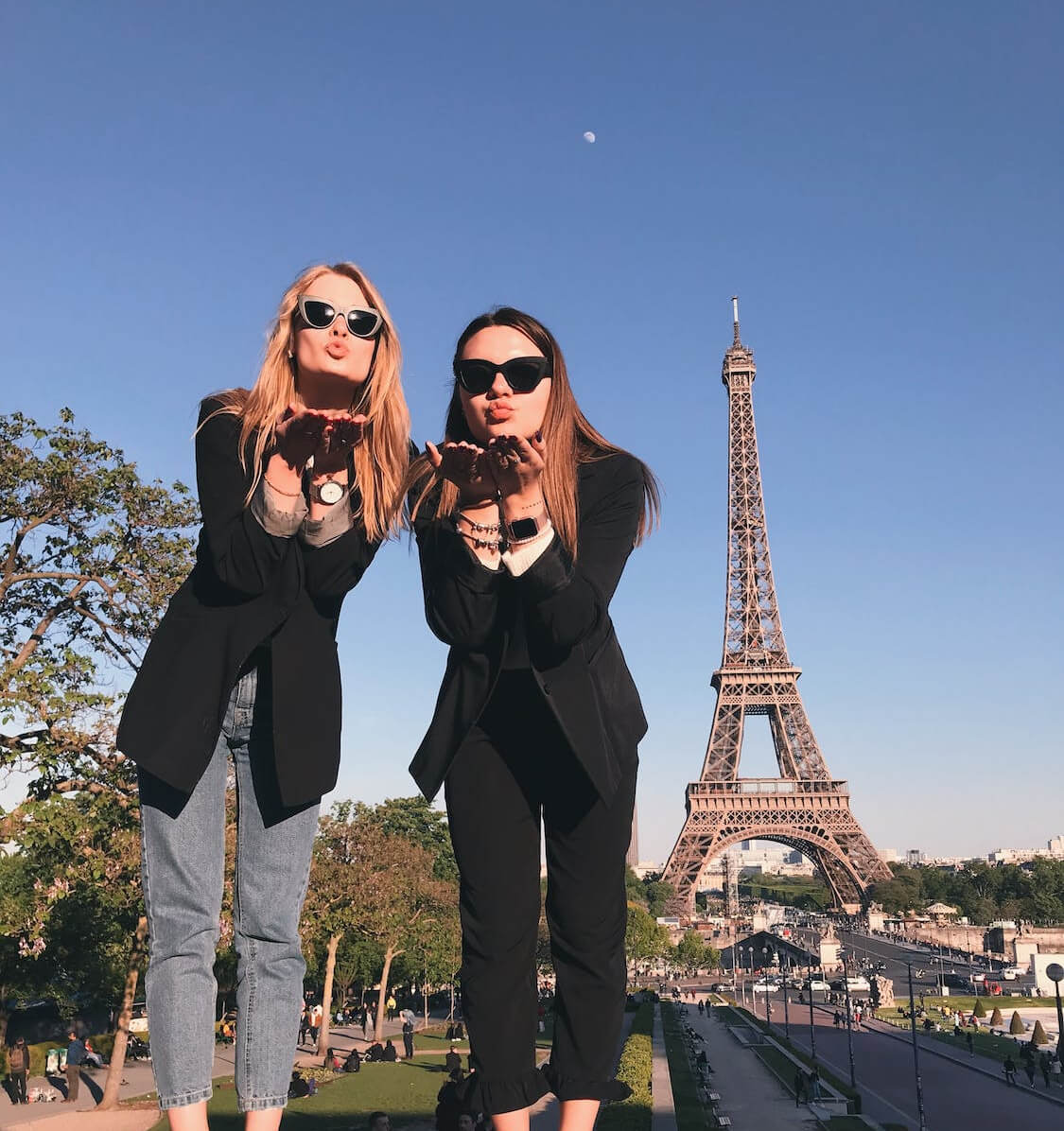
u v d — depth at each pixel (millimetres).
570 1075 3172
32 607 27062
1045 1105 56688
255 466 3105
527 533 2883
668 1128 27844
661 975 178000
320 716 3232
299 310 3209
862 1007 116875
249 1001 3127
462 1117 4750
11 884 36250
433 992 96375
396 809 99938
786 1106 54469
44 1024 65625
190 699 3070
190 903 3045
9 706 22500
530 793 3266
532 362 3191
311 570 3252
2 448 25984
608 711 3221
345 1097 41906
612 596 3207
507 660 3080
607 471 3449
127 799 25172
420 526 3387
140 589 26266
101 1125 32250
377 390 3316
